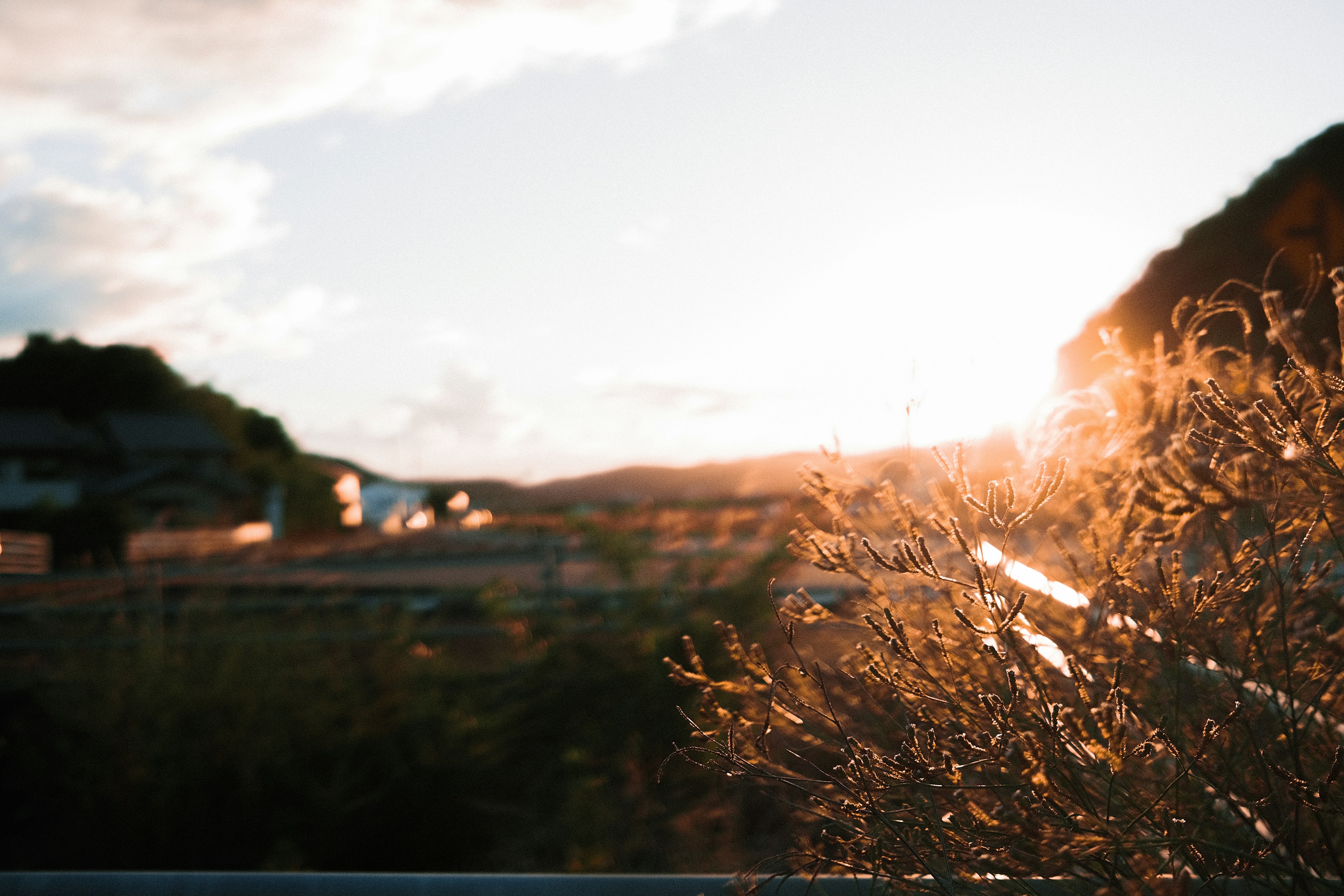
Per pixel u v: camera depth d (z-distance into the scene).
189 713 5.35
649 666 4.94
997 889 1.15
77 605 8.05
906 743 1.20
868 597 1.44
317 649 6.31
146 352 73.75
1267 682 1.22
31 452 58.91
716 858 2.97
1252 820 1.13
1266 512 1.14
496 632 7.04
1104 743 1.17
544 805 4.69
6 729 5.76
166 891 1.34
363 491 69.75
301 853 4.74
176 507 57.09
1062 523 1.61
